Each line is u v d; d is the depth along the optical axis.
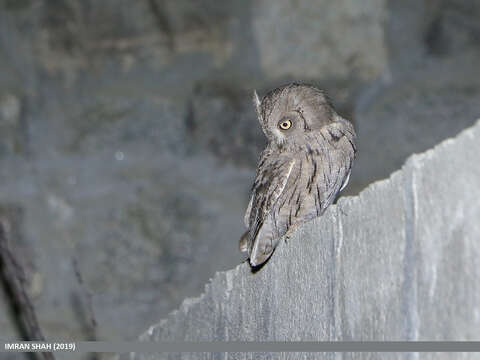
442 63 9.77
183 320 7.50
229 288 6.68
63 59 10.02
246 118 9.67
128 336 9.07
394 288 4.32
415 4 10.01
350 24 10.07
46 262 9.23
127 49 10.05
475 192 3.84
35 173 9.55
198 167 9.60
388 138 9.48
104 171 9.60
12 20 10.05
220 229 9.37
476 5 9.89
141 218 9.41
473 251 3.82
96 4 10.03
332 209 5.06
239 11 10.02
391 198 4.39
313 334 5.22
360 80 9.80
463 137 3.93
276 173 7.89
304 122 7.98
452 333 3.90
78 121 9.77
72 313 9.12
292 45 10.03
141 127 9.76
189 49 10.04
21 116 9.75
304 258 5.45
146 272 9.25
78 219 9.40
